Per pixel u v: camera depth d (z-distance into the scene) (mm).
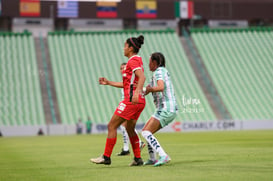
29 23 152125
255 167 26156
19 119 121562
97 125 114688
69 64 143250
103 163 28078
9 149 52469
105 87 137125
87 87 135875
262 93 139000
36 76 137375
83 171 26297
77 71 141000
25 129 110688
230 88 139500
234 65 148750
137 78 27984
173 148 46812
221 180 20672
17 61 141375
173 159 33219
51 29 154375
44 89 133125
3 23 149500
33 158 38219
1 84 132750
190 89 137250
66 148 51625
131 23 160125
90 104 130125
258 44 159250
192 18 158750
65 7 152500
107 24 158625
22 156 40969
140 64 27891
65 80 137500
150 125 28547
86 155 40250
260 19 169000
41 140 76062
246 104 134000
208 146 49156
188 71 144750
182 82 139875
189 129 116625
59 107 127688
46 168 29031
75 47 150250
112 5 155000
